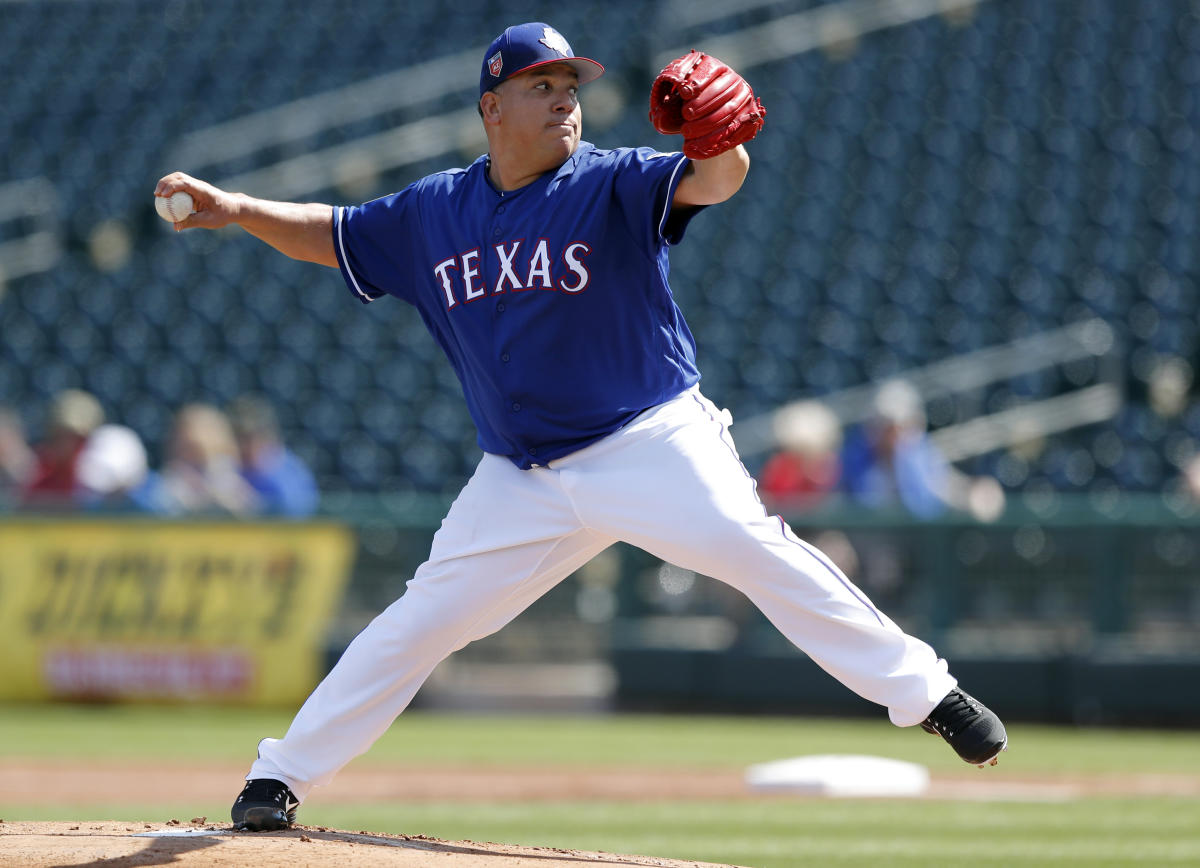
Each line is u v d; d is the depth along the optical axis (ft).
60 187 208.54
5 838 35.60
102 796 67.05
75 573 114.32
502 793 68.44
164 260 190.19
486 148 201.05
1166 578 99.09
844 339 167.02
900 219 186.70
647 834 53.83
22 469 125.80
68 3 252.83
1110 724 98.58
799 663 104.78
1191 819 58.75
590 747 89.10
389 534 110.32
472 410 37.17
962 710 34.09
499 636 110.73
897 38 217.97
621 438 34.53
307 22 240.12
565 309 34.30
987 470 143.95
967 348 162.71
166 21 245.45
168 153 211.82
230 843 34.22
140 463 119.65
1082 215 185.37
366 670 36.47
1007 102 204.64
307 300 181.06
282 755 36.86
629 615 109.50
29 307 187.11
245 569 112.06
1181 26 215.72
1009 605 102.12
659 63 208.95
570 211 34.27
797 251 182.60
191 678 111.14
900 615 104.06
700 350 167.32
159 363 176.14
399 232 37.47
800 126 203.10
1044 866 46.47
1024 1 221.66
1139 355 161.68
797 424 111.55
